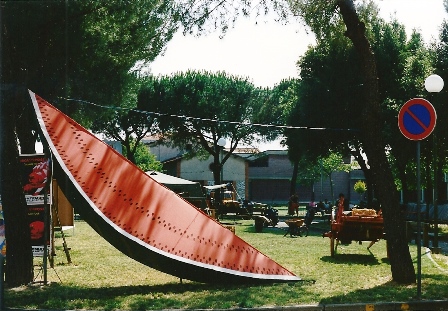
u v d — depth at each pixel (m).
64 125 11.37
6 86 10.05
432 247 16.98
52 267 12.26
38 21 11.52
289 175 74.06
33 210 11.21
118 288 9.89
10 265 10.04
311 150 34.88
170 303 8.35
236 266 10.35
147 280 10.91
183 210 11.05
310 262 13.52
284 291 9.38
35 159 11.23
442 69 24.75
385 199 10.30
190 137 47.06
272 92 48.09
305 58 34.06
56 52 14.30
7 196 9.98
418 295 8.83
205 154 51.75
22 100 14.45
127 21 17.28
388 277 10.93
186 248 10.30
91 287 9.99
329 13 12.51
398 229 10.24
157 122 45.94
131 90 20.58
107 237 10.44
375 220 14.55
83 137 11.38
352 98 32.25
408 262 10.20
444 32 24.97
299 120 35.28
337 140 34.12
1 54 9.96
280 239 20.73
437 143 25.94
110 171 10.99
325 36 13.10
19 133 16.14
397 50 32.25
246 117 46.84
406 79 30.84
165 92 45.38
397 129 30.25
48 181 10.41
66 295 8.99
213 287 10.02
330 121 33.06
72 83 16.31
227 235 10.91
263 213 31.08
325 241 19.81
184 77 46.28
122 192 10.73
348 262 13.60
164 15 18.45
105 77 18.05
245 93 46.31
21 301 8.50
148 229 10.34
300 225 22.44
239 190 64.12
